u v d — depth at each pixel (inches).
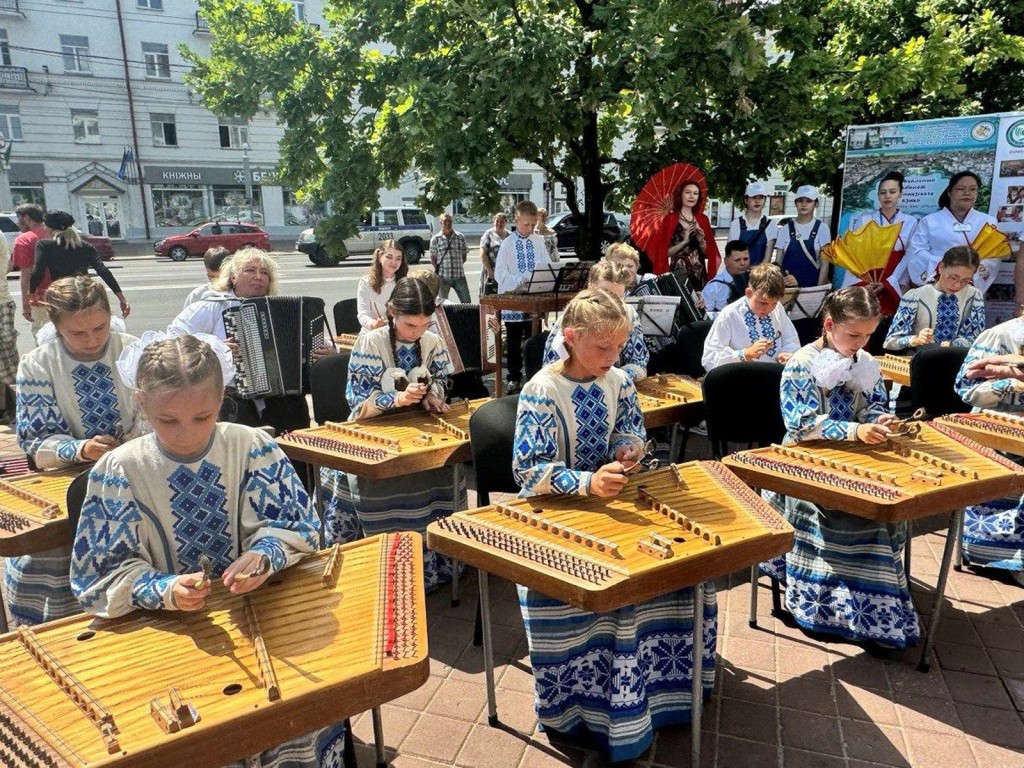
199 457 75.5
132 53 1161.4
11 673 64.0
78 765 51.3
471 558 87.1
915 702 114.1
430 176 254.7
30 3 1083.3
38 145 1135.0
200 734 54.8
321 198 279.3
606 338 95.2
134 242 1207.6
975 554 151.3
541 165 291.6
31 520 94.9
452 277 434.6
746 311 182.7
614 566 79.8
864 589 122.7
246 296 166.2
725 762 102.1
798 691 117.0
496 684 121.0
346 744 99.3
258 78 265.0
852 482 107.3
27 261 288.7
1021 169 250.4
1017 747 104.5
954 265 190.5
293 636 67.6
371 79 266.8
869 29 367.9
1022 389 139.0
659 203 270.1
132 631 69.4
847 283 284.4
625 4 226.2
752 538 87.0
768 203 317.1
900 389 216.8
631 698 95.3
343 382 165.3
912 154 267.3
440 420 141.3
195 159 1240.2
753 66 218.5
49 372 110.3
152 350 71.5
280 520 78.7
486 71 225.0
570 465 103.7
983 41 363.9
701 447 233.3
